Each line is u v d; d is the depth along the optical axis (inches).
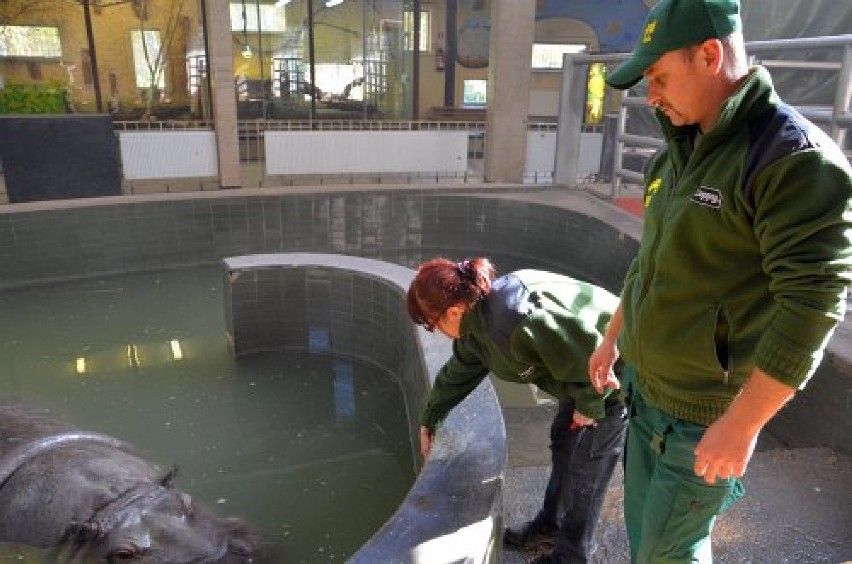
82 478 145.3
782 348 59.7
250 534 142.6
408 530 90.4
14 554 138.9
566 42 673.0
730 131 64.9
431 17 634.8
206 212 335.6
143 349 249.4
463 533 89.5
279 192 349.4
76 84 540.1
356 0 556.7
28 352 246.1
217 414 204.2
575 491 97.0
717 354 70.1
